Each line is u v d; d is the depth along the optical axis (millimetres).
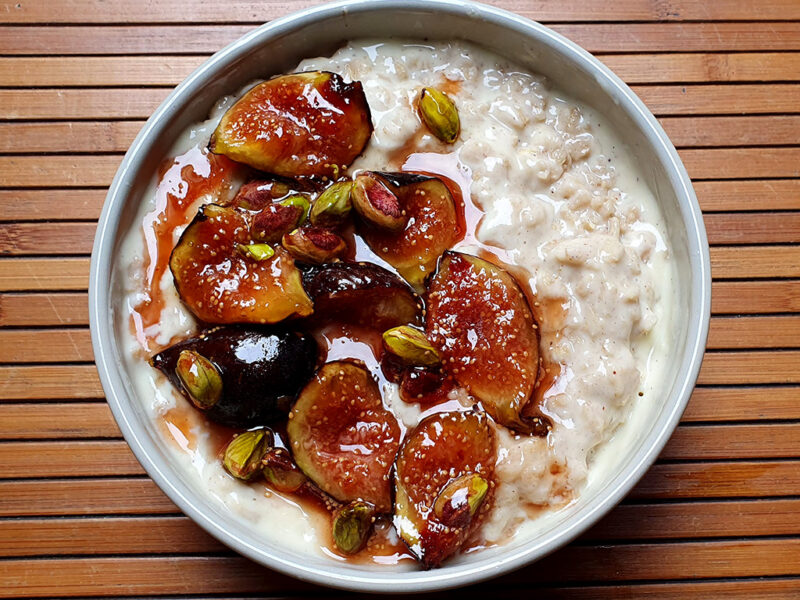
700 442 253
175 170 227
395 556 210
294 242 211
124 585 245
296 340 208
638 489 250
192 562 246
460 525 203
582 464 213
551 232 225
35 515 249
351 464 209
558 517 212
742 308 259
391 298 212
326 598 243
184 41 265
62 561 247
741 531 250
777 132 265
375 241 219
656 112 266
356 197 212
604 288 217
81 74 264
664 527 249
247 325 210
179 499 202
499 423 212
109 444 252
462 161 226
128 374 218
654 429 208
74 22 265
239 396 206
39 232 259
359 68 233
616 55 267
